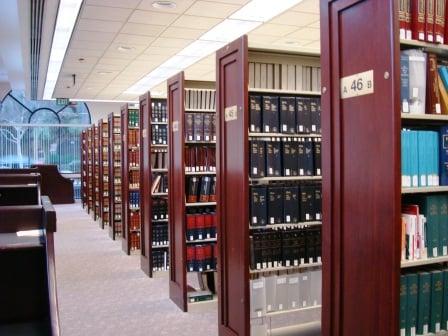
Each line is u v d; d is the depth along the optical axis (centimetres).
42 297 170
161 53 863
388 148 215
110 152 868
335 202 250
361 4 230
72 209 1354
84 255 713
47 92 1376
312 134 371
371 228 227
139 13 627
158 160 584
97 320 426
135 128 711
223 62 370
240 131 342
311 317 420
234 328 354
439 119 243
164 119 581
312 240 371
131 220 716
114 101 1566
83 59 908
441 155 247
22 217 186
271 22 672
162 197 590
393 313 214
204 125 471
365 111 229
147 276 586
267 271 365
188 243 465
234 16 645
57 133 1591
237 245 350
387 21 214
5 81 1396
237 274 349
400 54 229
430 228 245
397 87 211
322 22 255
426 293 247
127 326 411
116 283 554
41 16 633
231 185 360
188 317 436
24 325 165
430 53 251
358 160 234
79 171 1620
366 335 231
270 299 364
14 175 405
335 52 247
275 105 360
